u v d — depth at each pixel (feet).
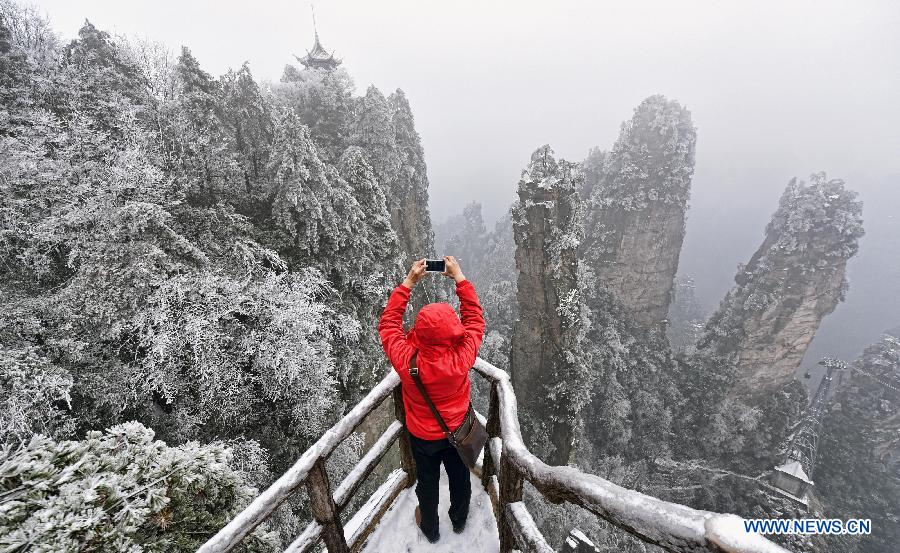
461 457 8.98
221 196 55.62
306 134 56.49
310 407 46.60
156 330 39.65
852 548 177.88
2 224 40.78
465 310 9.86
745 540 3.52
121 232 40.40
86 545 10.66
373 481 67.82
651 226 192.34
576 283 111.45
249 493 17.22
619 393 160.76
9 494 10.91
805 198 171.53
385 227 74.18
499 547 10.54
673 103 185.47
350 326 57.06
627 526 4.93
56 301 38.45
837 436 219.61
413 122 155.43
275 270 55.26
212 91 57.72
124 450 14.20
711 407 177.06
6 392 30.22
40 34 81.41
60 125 49.37
